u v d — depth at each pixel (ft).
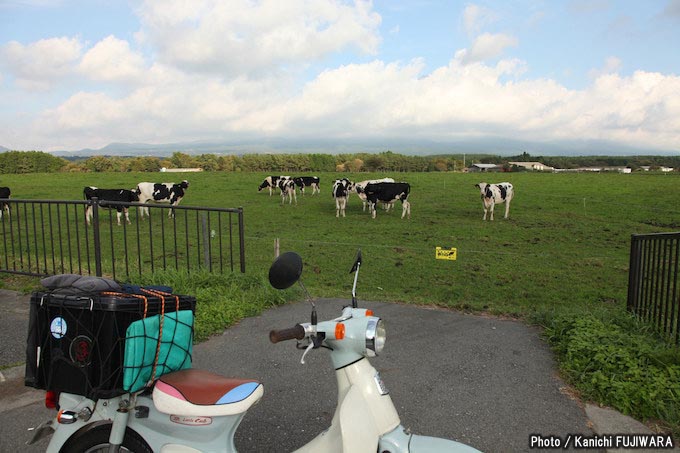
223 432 9.21
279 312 23.66
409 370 17.21
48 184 116.16
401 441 8.23
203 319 21.16
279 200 97.76
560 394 15.46
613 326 19.74
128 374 8.98
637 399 14.33
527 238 59.88
